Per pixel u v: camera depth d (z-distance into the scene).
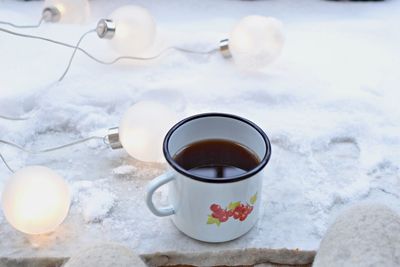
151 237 0.51
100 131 0.59
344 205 0.54
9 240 0.50
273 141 0.60
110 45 0.69
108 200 0.53
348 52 0.73
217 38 0.74
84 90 0.65
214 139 0.52
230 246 0.50
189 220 0.49
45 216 0.48
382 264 0.42
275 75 0.69
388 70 0.70
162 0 0.84
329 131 0.60
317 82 0.68
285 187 0.55
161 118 0.55
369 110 0.64
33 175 0.49
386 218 0.45
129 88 0.66
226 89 0.66
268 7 0.83
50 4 0.70
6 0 0.81
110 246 0.45
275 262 0.51
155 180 0.48
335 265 0.43
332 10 0.83
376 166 0.57
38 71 0.67
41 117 0.61
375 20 0.80
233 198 0.47
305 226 0.52
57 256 0.49
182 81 0.67
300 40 0.75
